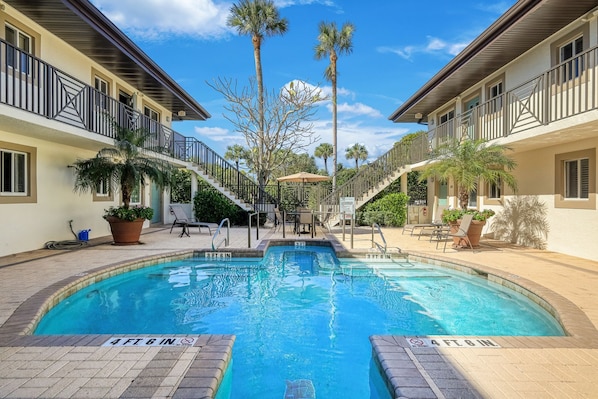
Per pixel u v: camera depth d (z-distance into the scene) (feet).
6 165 28.30
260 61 63.36
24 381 9.55
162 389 9.11
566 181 30.17
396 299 20.74
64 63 33.04
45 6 26.81
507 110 31.32
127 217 33.04
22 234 29.17
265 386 11.68
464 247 32.40
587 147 27.63
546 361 10.90
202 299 20.89
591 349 11.78
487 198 41.34
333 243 34.86
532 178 33.71
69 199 34.86
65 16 28.32
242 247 32.04
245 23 62.39
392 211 51.65
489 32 31.45
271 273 27.09
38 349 11.47
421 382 9.53
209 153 54.80
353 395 11.20
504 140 31.07
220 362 10.57
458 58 37.55
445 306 19.52
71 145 34.60
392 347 11.75
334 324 17.03
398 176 51.88
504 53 34.76
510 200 36.70
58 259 26.04
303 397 11.06
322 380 12.05
